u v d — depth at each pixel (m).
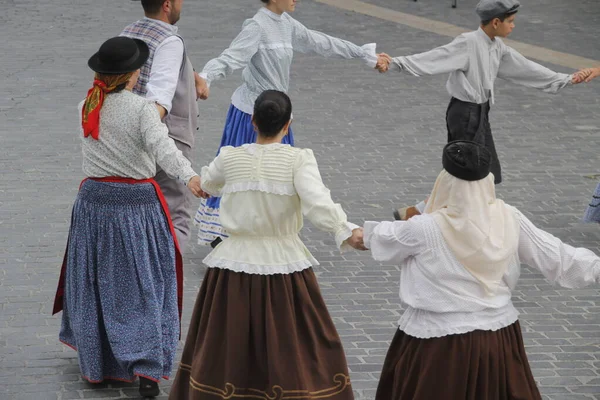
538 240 5.81
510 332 5.83
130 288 7.08
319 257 10.12
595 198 10.43
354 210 11.54
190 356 6.52
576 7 25.14
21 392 7.19
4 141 13.71
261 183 6.22
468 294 5.71
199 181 6.66
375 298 9.15
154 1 7.85
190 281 9.42
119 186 6.99
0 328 8.23
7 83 16.81
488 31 10.41
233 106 9.79
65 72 17.73
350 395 6.38
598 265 5.79
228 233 6.41
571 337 8.47
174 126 8.12
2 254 9.84
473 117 10.59
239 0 25.19
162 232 7.17
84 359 7.19
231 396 6.23
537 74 10.65
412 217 5.80
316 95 16.89
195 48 19.53
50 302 8.78
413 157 13.73
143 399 7.13
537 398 5.91
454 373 5.69
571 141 14.73
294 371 6.18
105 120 6.91
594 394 7.43
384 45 20.31
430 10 24.30
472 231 5.64
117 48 6.83
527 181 12.81
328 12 23.55
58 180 12.22
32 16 22.48
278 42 9.57
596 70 10.65
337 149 13.95
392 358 6.07
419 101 16.81
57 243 10.21
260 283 6.23
